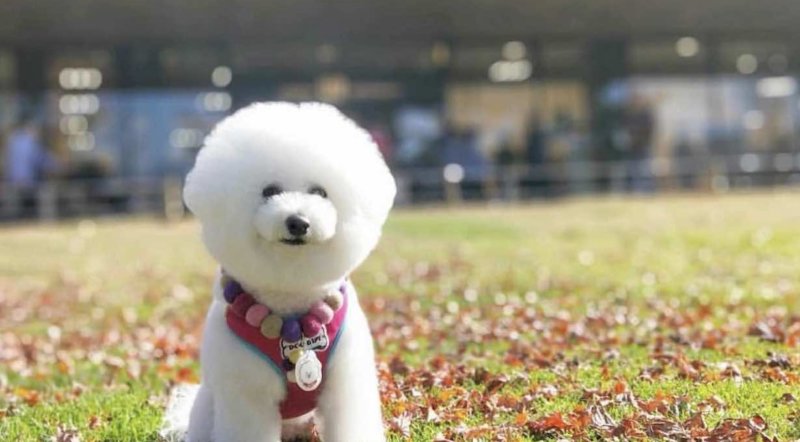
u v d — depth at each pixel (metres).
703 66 8.99
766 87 9.08
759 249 4.39
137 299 3.70
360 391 1.61
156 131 8.15
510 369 2.15
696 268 3.85
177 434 1.79
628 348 2.32
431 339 2.54
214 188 1.53
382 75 8.47
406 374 2.13
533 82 8.78
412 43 8.48
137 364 2.43
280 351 1.57
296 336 1.57
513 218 6.53
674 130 8.95
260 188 1.52
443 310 3.03
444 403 1.92
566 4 8.41
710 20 8.68
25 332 3.05
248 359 1.57
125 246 5.61
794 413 1.77
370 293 3.49
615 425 1.73
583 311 2.88
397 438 1.75
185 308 3.41
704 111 9.00
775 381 1.97
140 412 2.00
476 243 5.12
